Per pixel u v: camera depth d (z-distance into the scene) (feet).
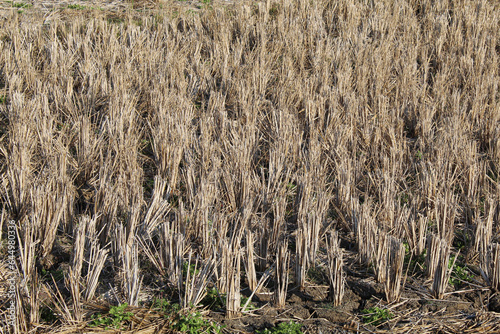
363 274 14.51
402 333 12.42
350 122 20.90
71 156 18.84
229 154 18.65
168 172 18.25
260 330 12.49
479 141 21.21
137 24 31.86
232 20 31.96
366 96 22.94
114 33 28.73
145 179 18.72
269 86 25.30
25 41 27.78
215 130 20.49
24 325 11.90
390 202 15.99
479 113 22.31
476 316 12.85
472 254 15.10
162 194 16.75
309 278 14.33
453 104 22.35
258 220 16.07
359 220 14.85
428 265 14.21
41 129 19.34
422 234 14.92
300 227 14.87
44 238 14.78
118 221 15.56
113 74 23.76
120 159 17.78
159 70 24.32
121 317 12.28
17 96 21.02
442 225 15.64
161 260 14.16
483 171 18.22
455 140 19.17
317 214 14.75
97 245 14.12
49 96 22.49
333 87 23.71
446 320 12.84
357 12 32.22
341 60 26.32
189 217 15.44
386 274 13.47
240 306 13.10
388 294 13.43
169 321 12.34
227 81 24.59
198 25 30.55
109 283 13.56
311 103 21.49
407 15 32.48
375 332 12.35
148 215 15.44
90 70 24.25
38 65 25.98
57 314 12.46
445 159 18.48
